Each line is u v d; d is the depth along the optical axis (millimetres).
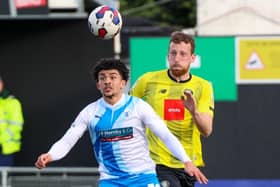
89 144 37562
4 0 37844
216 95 34875
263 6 58562
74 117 38062
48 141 38156
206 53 34625
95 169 34438
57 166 37594
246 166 35062
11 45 38156
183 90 22453
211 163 35062
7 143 35812
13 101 36125
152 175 20188
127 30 41531
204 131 21531
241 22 55781
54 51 38031
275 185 34969
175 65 22250
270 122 34938
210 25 55969
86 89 37969
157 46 34219
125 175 19969
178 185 22422
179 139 22469
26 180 33688
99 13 24609
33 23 38031
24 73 38188
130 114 19812
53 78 38094
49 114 38094
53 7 41375
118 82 19766
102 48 37812
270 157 35031
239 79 34781
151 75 22828
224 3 59125
